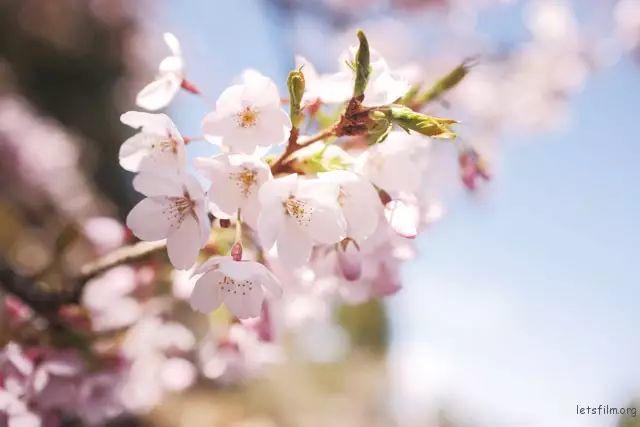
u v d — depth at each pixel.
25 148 1.24
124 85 2.17
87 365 0.45
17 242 1.17
